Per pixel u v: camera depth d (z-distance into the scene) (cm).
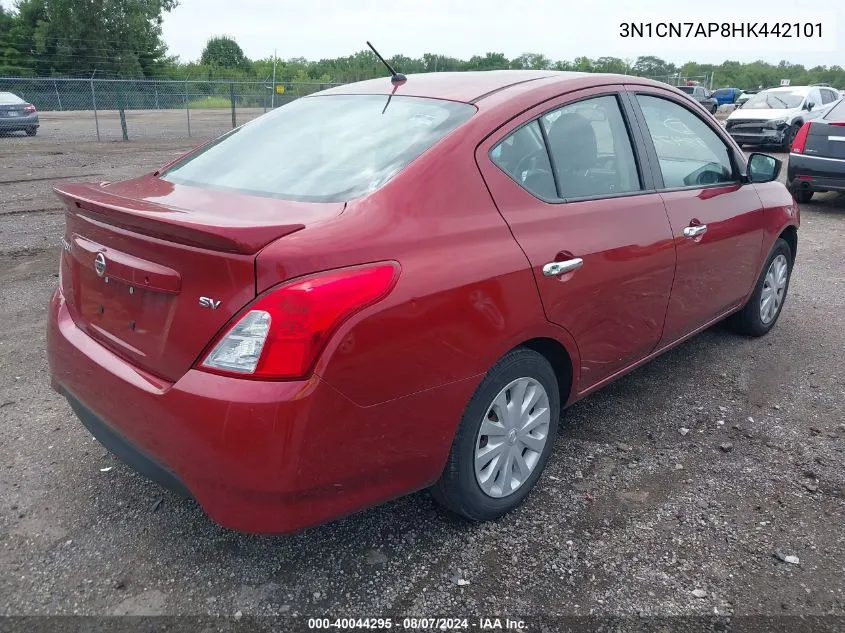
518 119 280
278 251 201
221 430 203
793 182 970
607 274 299
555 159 292
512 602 240
